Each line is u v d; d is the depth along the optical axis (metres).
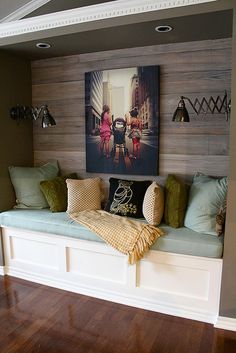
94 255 2.47
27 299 2.47
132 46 2.70
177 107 2.52
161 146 2.78
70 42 2.58
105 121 2.94
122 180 2.86
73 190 2.84
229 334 2.04
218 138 2.57
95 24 2.24
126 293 2.40
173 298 2.26
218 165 2.60
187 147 2.68
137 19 2.10
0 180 2.92
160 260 2.25
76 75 3.04
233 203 1.98
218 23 2.11
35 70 3.23
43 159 3.35
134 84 2.77
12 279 2.82
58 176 3.20
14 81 3.03
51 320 2.19
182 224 2.42
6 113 2.96
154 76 2.69
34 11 2.68
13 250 2.86
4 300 2.45
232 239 2.01
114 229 2.36
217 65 2.50
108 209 2.81
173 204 2.43
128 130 2.86
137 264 2.32
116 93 2.85
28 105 3.24
